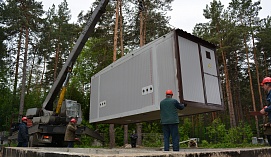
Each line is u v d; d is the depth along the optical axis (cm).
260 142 2017
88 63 2034
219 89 668
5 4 1883
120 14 1582
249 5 2400
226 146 1588
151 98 630
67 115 942
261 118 2825
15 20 1908
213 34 2233
